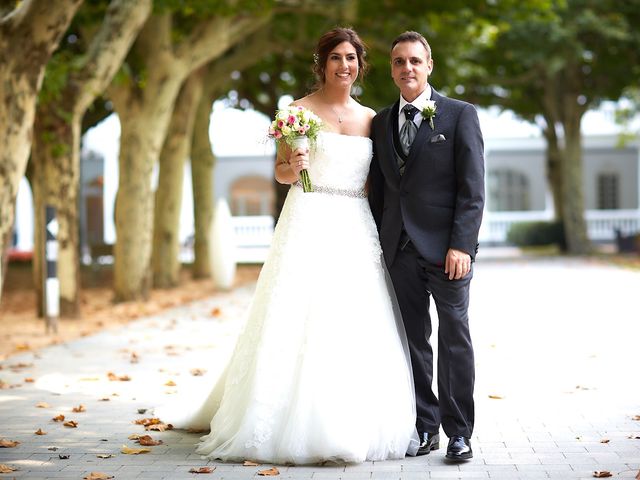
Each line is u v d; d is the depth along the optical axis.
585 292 16.25
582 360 8.81
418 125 5.27
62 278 13.32
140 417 6.50
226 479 4.82
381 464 5.11
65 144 13.15
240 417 5.28
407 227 5.25
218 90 22.53
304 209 5.40
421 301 5.46
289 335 5.21
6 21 8.24
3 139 8.34
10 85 8.31
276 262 5.38
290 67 25.28
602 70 28.70
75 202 13.41
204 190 22.00
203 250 22.08
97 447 5.62
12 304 17.12
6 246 8.45
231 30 16.22
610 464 5.04
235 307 15.08
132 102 15.79
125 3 13.02
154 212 19.38
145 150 15.87
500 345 9.92
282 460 5.11
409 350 5.47
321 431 5.02
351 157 5.38
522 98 32.47
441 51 20.28
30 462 5.26
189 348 10.09
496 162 47.19
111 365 8.96
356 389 5.12
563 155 30.97
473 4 17.47
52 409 6.83
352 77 5.50
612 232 43.97
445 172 5.23
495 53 26.84
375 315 5.30
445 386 5.16
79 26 15.16
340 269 5.30
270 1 14.71
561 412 6.49
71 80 12.95
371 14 17.30
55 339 11.21
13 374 8.48
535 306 14.00
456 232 5.10
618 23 25.58
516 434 5.83
